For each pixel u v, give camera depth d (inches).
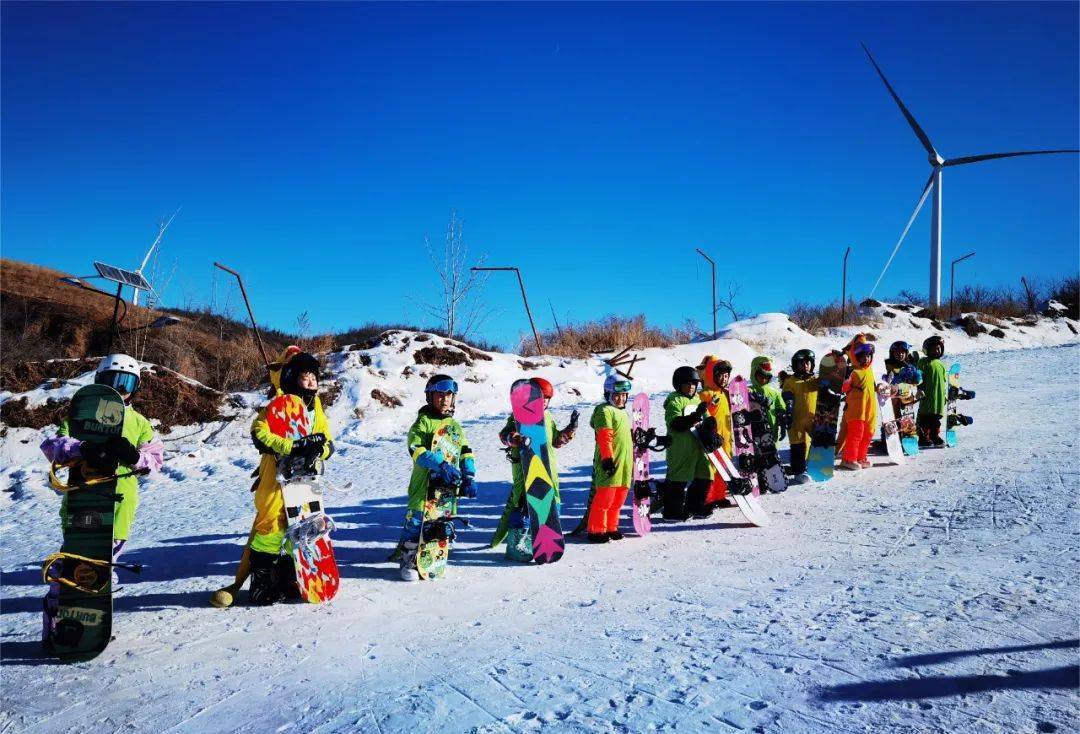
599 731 128.4
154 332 733.3
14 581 256.4
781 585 207.5
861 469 372.8
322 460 222.1
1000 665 146.0
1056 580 194.5
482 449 496.4
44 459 500.4
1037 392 613.0
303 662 168.7
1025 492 293.3
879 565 220.4
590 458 454.6
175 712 146.0
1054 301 1541.6
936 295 1460.4
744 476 294.0
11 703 153.2
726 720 130.0
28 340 740.0
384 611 202.7
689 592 206.4
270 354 717.9
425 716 137.8
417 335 746.2
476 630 185.0
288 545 211.5
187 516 356.2
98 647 175.3
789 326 1101.1
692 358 885.8
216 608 209.9
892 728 124.1
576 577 228.4
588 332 941.2
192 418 570.6
